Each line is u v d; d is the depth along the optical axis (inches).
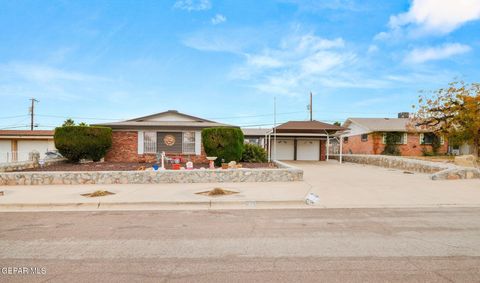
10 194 348.5
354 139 1274.6
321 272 141.8
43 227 223.9
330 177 525.3
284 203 309.0
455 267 147.1
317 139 1127.0
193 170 449.7
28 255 167.0
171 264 152.9
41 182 430.6
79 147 624.1
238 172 453.7
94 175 435.8
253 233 206.2
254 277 136.8
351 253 167.0
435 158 832.9
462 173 477.7
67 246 181.5
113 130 724.7
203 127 729.6
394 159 746.2
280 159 1131.3
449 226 222.2
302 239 192.5
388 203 307.9
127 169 537.6
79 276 139.4
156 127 720.3
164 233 207.5
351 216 255.6
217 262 155.1
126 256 164.4
